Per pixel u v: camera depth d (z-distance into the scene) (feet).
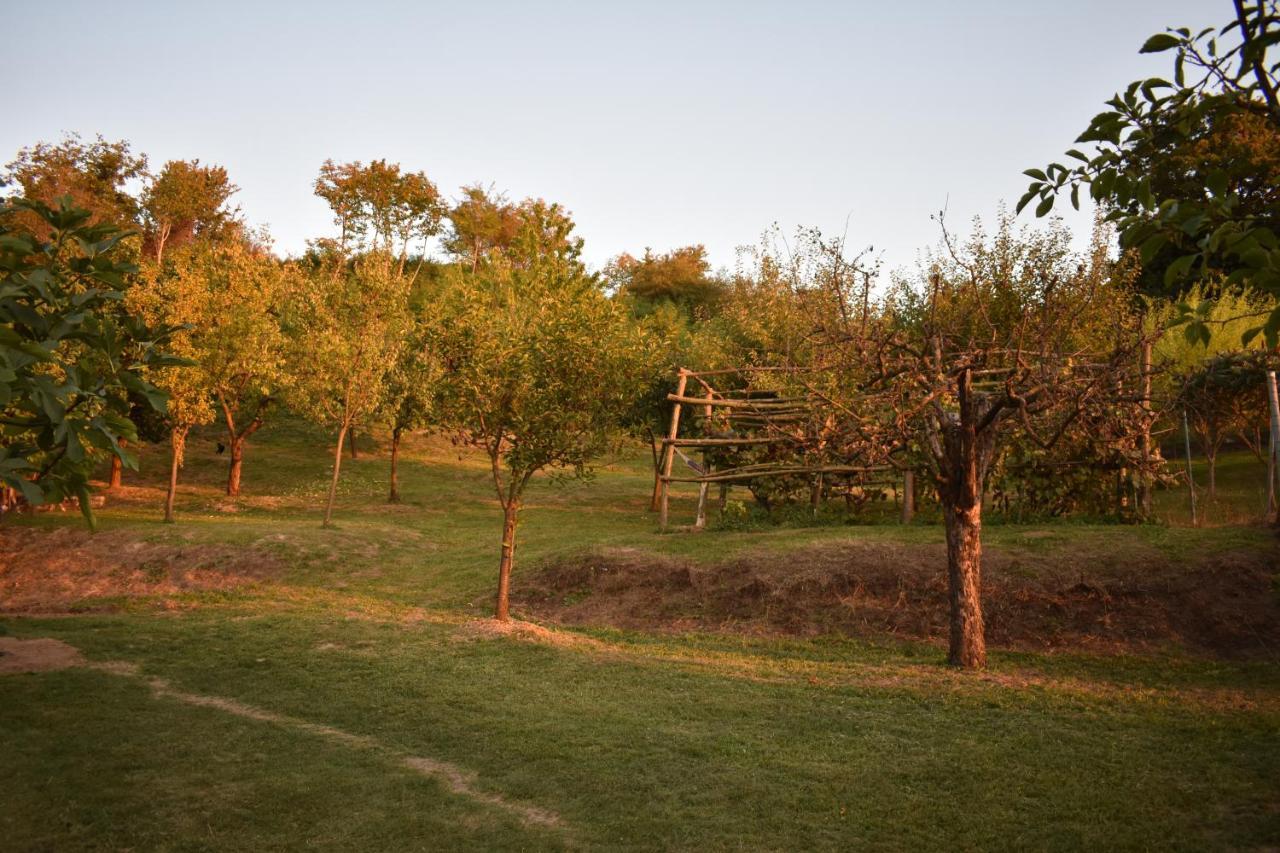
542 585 54.85
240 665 37.42
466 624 45.52
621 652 41.16
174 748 26.66
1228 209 11.18
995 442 38.91
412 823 21.67
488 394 44.11
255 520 84.02
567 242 142.72
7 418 14.15
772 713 30.50
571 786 24.06
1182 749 25.81
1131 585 42.14
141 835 20.76
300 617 47.67
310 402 85.97
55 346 14.26
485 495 104.99
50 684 33.27
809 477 64.80
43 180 157.89
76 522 73.15
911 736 27.66
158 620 47.19
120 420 13.91
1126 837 20.11
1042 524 53.52
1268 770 23.80
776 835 20.84
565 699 32.63
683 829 21.24
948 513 38.55
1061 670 37.04
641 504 98.32
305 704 31.94
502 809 22.66
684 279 239.71
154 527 70.74
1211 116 12.26
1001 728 28.27
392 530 76.79
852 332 39.40
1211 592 40.57
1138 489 52.70
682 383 70.79
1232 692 32.50
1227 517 52.34
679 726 29.17
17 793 22.81
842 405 40.88
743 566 51.13
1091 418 42.57
